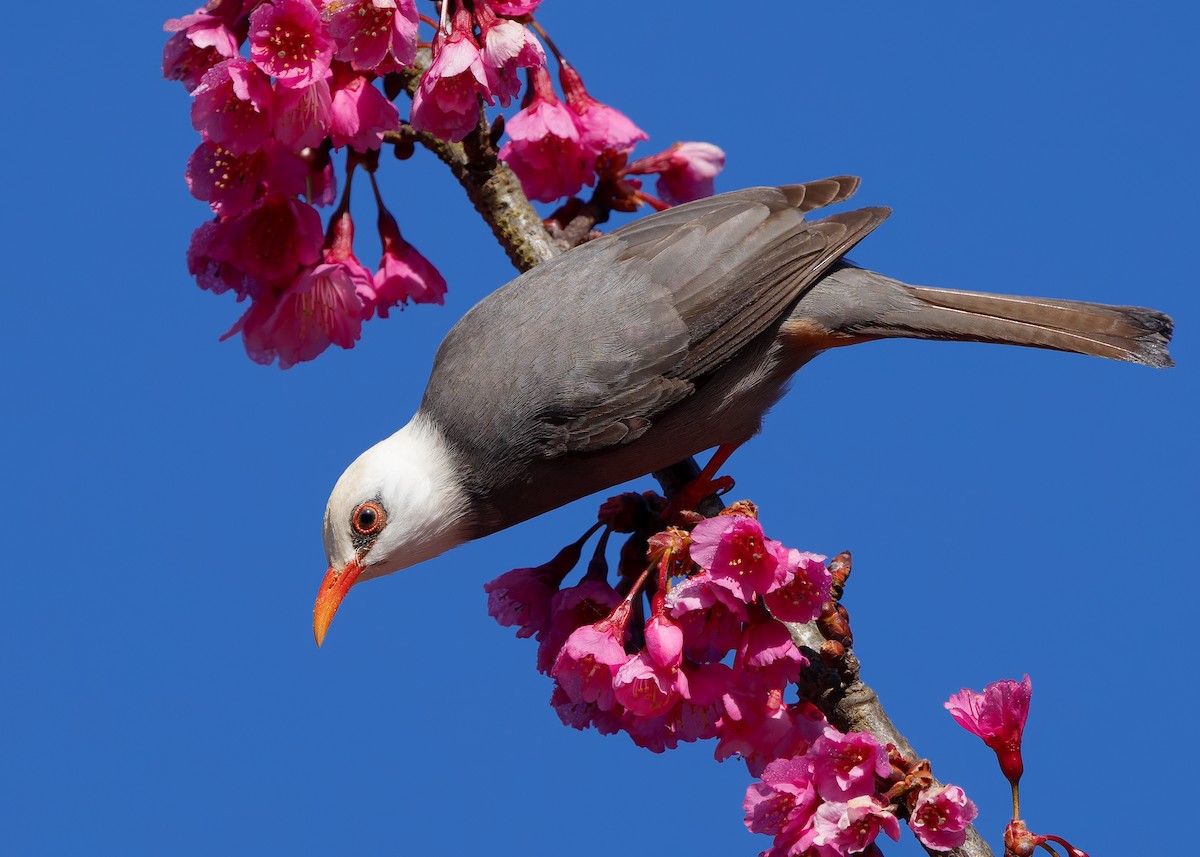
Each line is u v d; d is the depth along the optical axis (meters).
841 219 10.38
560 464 9.91
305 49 9.17
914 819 7.30
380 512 9.85
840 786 7.30
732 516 7.64
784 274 10.03
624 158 11.72
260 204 9.88
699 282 9.84
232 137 9.34
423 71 10.57
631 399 9.70
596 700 8.12
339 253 10.26
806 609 7.71
